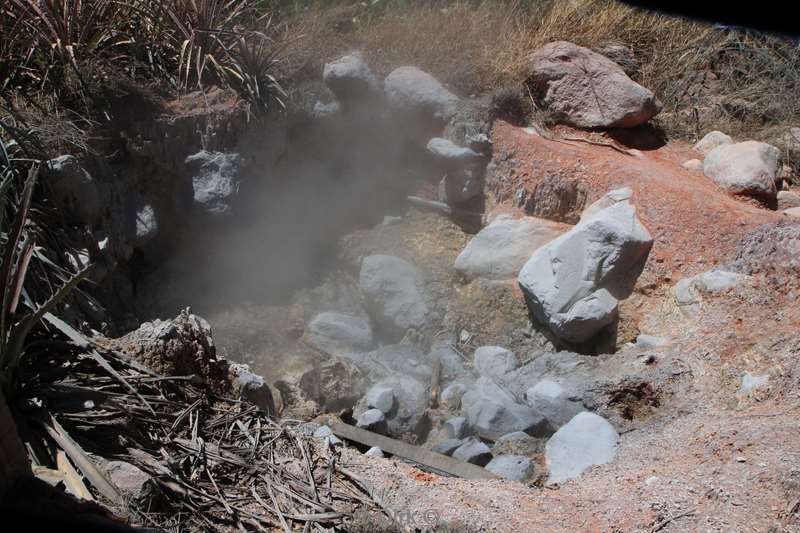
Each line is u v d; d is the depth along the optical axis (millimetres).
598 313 6145
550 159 7367
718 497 3807
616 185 6938
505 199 7660
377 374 6438
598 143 7746
